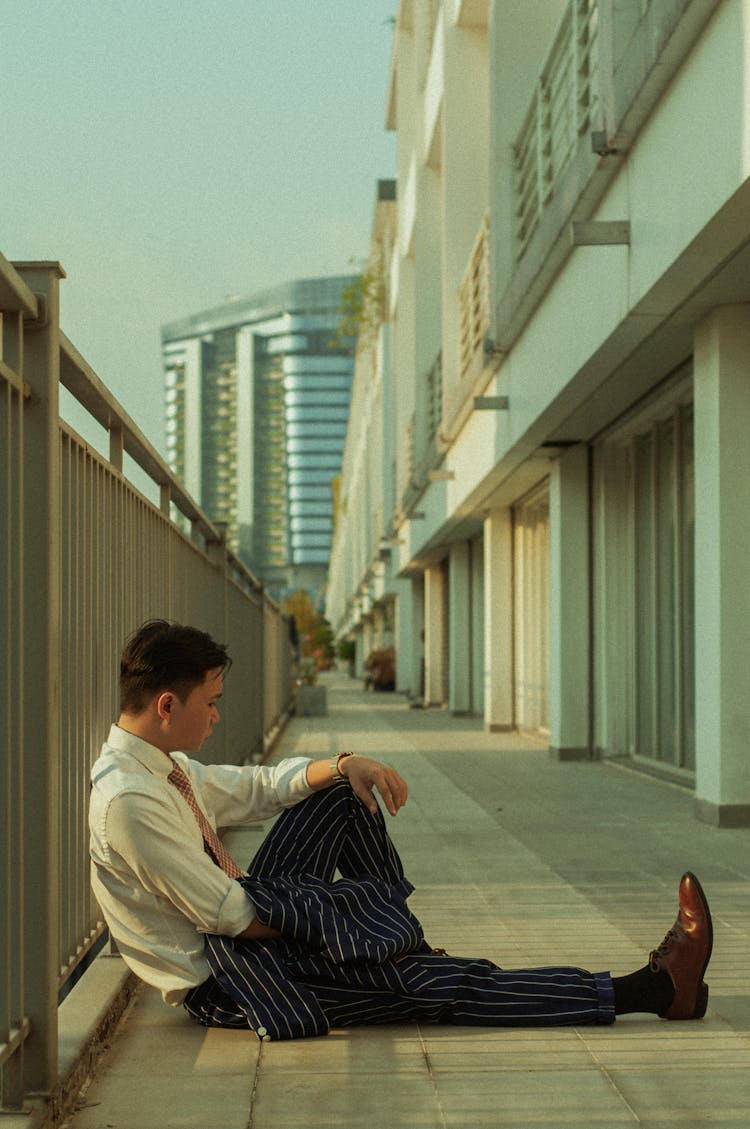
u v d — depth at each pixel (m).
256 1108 2.65
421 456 22.31
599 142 7.18
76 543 3.28
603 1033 3.18
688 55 5.97
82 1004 3.14
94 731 3.55
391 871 3.43
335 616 97.94
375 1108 2.65
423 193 21.75
